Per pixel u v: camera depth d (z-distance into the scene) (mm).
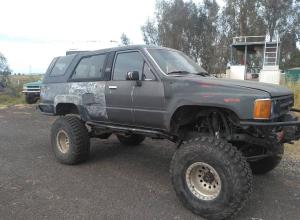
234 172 3828
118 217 4070
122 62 5402
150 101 4859
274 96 4090
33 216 4070
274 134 4492
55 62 6812
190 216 4125
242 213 4215
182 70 5133
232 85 4180
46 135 9133
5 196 4691
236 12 41781
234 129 4512
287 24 43781
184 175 4223
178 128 4863
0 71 27109
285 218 4094
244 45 29562
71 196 4703
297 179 5422
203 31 41812
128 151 7219
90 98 5816
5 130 9969
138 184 5207
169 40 41438
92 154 6969
